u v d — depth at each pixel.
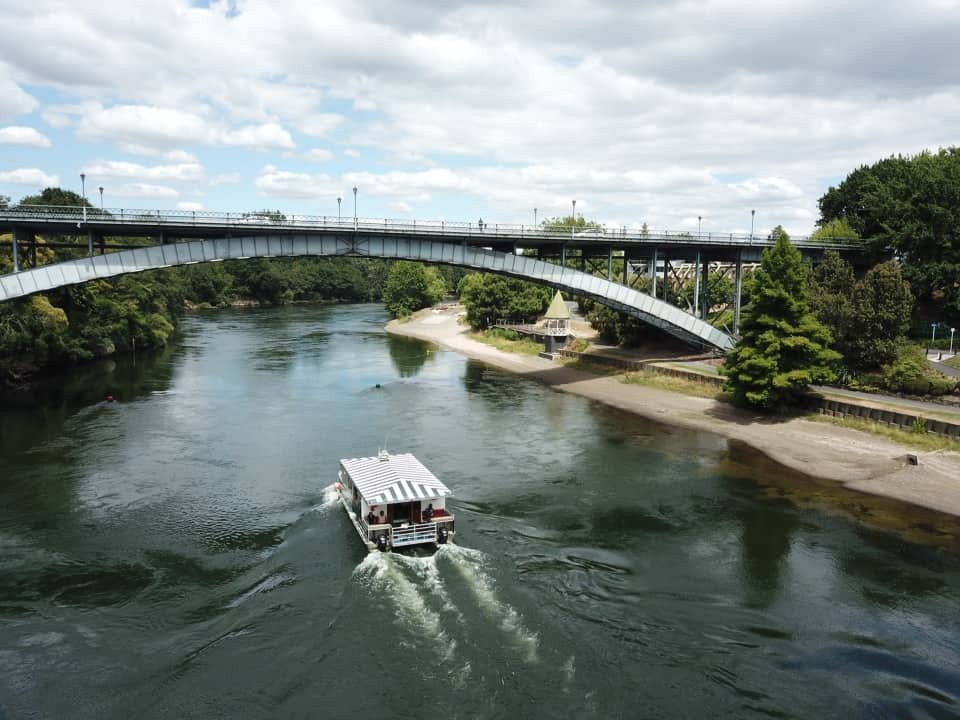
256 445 51.81
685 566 32.22
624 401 69.38
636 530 36.44
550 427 58.62
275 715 21.86
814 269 74.44
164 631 26.75
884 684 23.45
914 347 63.56
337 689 23.06
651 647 25.48
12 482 43.19
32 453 49.28
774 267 57.88
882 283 63.34
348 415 62.38
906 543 35.00
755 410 61.50
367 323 161.50
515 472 45.94
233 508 39.03
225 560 32.66
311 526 36.50
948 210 77.69
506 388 77.81
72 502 39.91
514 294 131.62
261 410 63.94
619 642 25.77
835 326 64.88
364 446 51.84
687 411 63.75
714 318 94.50
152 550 33.75
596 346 99.00
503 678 23.53
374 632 26.31
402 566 31.67
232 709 22.20
